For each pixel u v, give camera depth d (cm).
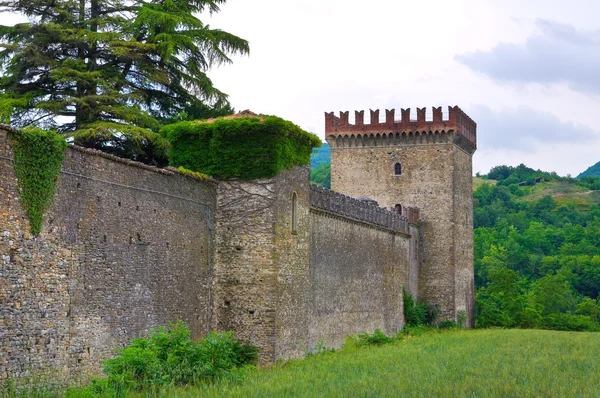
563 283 11950
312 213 4441
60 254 2739
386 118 6975
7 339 2483
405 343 5072
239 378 2959
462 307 7069
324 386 2792
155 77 4672
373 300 5544
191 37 4775
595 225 17275
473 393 2634
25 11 4678
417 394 2597
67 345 2748
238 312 3738
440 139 6906
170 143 3872
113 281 3016
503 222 17000
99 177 2972
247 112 3931
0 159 2506
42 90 4581
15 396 2384
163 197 3372
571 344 5119
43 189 2659
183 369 2870
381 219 5800
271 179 3778
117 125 4203
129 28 4747
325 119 7119
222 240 3778
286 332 3875
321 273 4547
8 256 2511
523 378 3083
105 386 2605
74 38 4503
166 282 3359
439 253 6862
